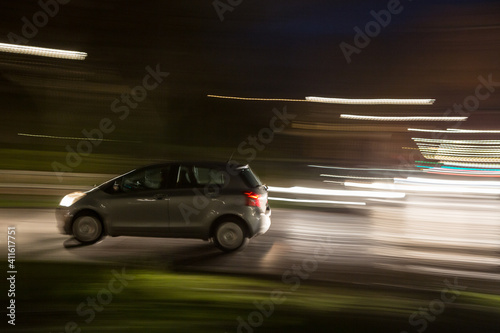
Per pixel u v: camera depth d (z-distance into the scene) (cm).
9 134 2781
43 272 663
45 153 2484
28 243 862
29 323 482
